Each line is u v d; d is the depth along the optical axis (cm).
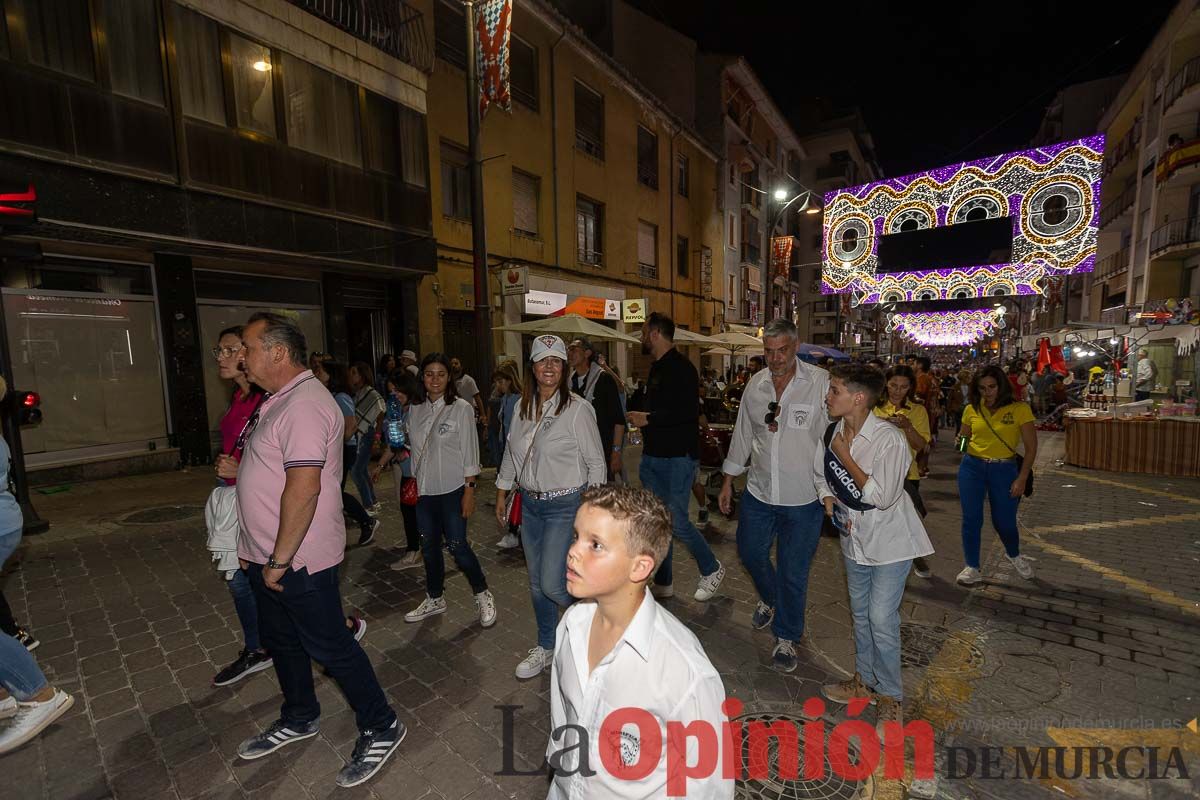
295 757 258
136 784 242
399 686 315
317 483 219
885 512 258
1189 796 231
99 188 711
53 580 458
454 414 371
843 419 266
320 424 223
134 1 748
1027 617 394
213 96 834
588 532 120
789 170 3684
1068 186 1407
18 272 734
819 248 4728
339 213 999
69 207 686
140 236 753
